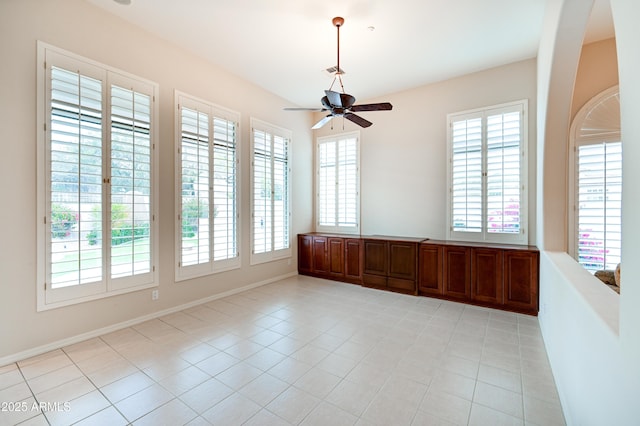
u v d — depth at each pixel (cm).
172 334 316
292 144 573
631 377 98
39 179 271
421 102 495
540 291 353
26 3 263
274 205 534
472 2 293
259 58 408
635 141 96
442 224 479
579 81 370
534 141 403
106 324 317
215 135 427
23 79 262
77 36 293
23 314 265
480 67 430
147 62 349
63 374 242
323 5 299
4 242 255
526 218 409
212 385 228
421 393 219
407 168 511
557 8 239
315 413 198
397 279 466
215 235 428
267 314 375
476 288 404
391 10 305
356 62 416
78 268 295
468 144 450
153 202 355
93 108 304
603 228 355
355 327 336
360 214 562
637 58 95
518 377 239
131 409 201
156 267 359
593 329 141
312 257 568
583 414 155
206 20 327
